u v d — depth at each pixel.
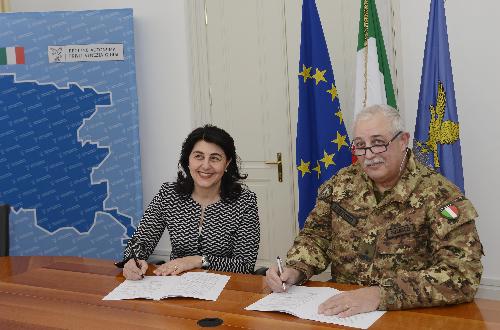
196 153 2.25
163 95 4.41
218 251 2.27
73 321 1.44
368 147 1.75
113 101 4.02
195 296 1.62
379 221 1.79
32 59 3.94
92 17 4.00
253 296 1.61
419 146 3.01
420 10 3.45
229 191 2.32
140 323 1.41
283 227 4.14
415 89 3.52
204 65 4.30
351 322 1.35
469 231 1.59
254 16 4.09
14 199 3.95
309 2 3.33
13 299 1.66
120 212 4.05
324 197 1.96
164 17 4.35
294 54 3.97
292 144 4.05
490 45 3.26
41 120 3.95
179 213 2.32
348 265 1.85
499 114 3.27
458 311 1.40
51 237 4.00
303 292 1.63
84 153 4.01
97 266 2.07
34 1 4.61
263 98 4.12
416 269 1.73
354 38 3.73
